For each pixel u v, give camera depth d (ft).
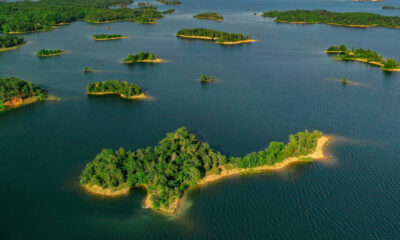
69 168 491.72
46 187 447.42
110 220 387.96
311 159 513.04
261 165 491.31
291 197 431.43
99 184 435.12
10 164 501.15
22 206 411.34
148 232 371.97
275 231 375.86
